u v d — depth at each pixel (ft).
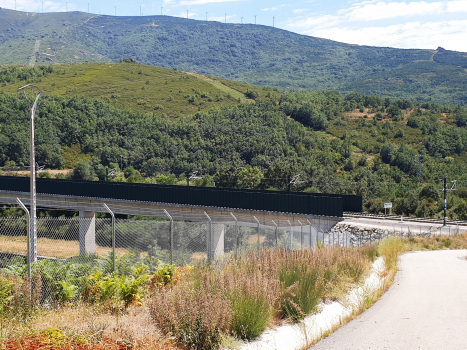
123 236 55.67
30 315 23.86
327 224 106.42
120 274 36.14
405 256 81.61
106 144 348.38
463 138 442.09
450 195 235.81
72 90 593.83
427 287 42.75
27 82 626.64
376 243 86.58
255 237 63.87
